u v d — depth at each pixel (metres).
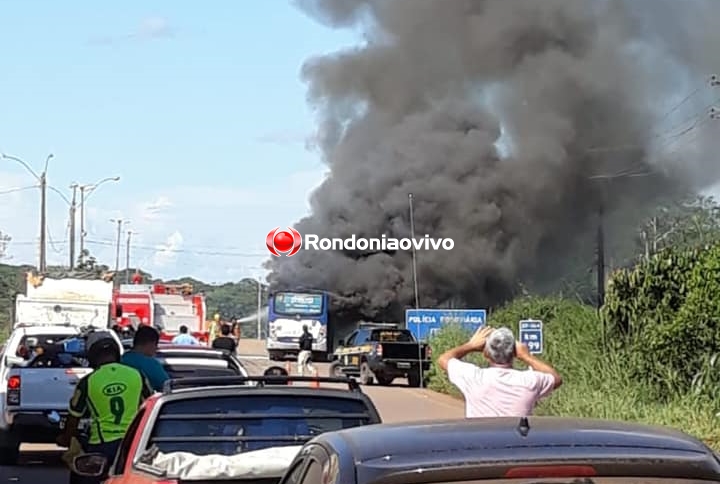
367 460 4.02
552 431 4.34
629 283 21.55
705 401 17.91
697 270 19.78
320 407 8.00
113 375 9.59
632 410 18.09
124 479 7.34
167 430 7.71
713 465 4.04
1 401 15.35
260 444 7.79
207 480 6.92
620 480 3.85
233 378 8.20
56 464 15.80
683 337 19.23
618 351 21.36
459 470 3.83
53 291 31.05
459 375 7.84
